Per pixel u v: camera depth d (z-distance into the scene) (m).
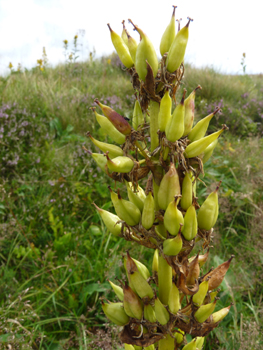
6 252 0.70
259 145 1.14
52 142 1.00
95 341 0.52
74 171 0.90
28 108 1.13
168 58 0.26
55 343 0.53
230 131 1.32
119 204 0.27
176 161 0.27
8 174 0.88
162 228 0.29
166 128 0.26
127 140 0.28
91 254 0.69
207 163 0.96
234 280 0.61
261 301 0.61
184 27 0.25
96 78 1.79
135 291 0.30
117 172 0.29
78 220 0.81
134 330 0.30
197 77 1.65
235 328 0.52
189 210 0.26
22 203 0.81
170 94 0.27
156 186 0.29
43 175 0.90
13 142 0.96
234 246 0.75
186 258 0.28
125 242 0.72
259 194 0.87
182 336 0.32
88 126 1.14
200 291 0.27
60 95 1.28
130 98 1.32
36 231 0.75
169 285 0.30
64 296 0.61
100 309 0.58
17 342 0.49
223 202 0.80
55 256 0.67
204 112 1.37
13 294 0.60
